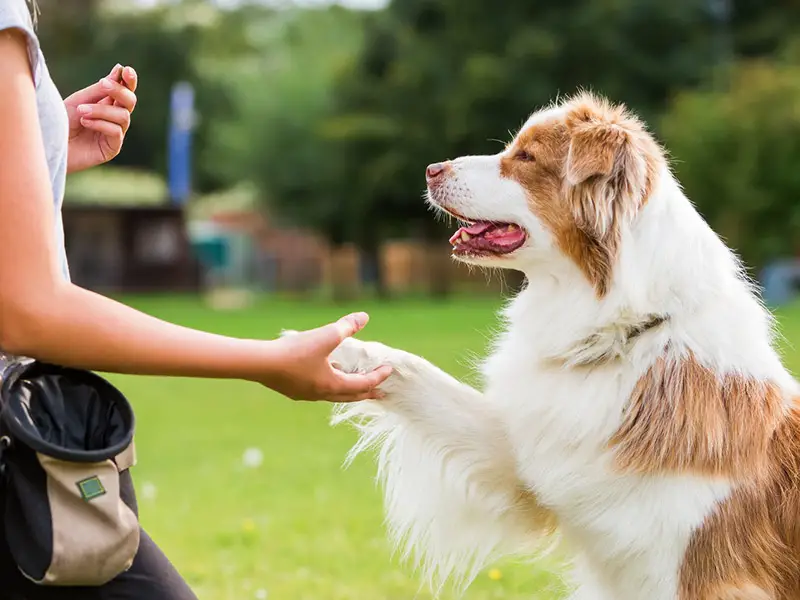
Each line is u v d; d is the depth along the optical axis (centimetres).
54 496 197
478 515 379
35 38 200
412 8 3312
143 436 937
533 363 360
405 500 392
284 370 223
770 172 2630
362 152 3266
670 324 336
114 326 200
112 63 4403
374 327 1848
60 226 219
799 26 3341
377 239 3453
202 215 4509
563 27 3066
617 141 350
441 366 1216
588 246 352
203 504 679
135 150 4659
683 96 2786
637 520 326
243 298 3162
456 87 3117
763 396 337
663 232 340
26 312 191
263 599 485
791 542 331
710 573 320
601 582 350
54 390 211
